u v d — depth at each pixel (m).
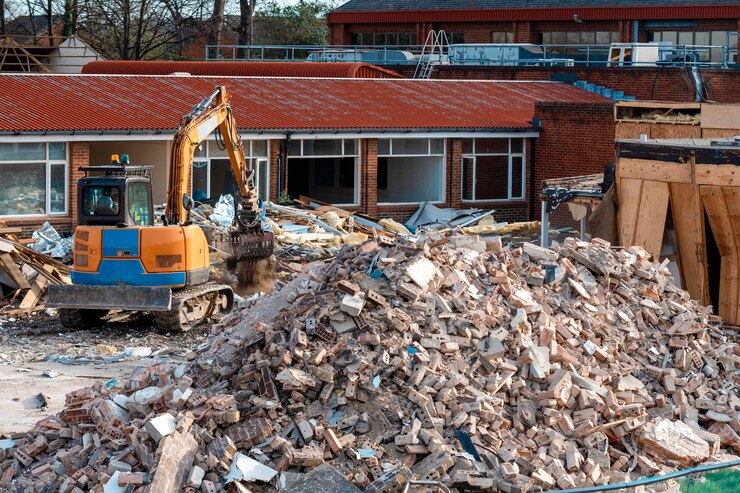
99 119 30.44
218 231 28.05
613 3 52.66
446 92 41.88
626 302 15.02
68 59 53.81
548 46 50.03
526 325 13.09
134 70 47.19
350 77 43.41
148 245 20.86
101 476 10.95
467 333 12.65
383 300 12.66
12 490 11.35
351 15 58.28
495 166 38.44
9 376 18.03
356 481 10.67
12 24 66.94
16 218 28.89
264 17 71.31
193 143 22.20
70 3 61.22
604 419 12.30
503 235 34.12
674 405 13.34
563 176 38.25
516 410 12.11
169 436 10.91
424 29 57.12
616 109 28.52
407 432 11.32
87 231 20.98
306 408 11.64
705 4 50.56
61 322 21.59
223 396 11.59
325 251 28.52
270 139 33.41
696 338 14.86
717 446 12.67
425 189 37.66
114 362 19.17
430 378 11.92
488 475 10.95
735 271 18.78
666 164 19.34
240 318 14.42
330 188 38.75
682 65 44.84
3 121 28.75
